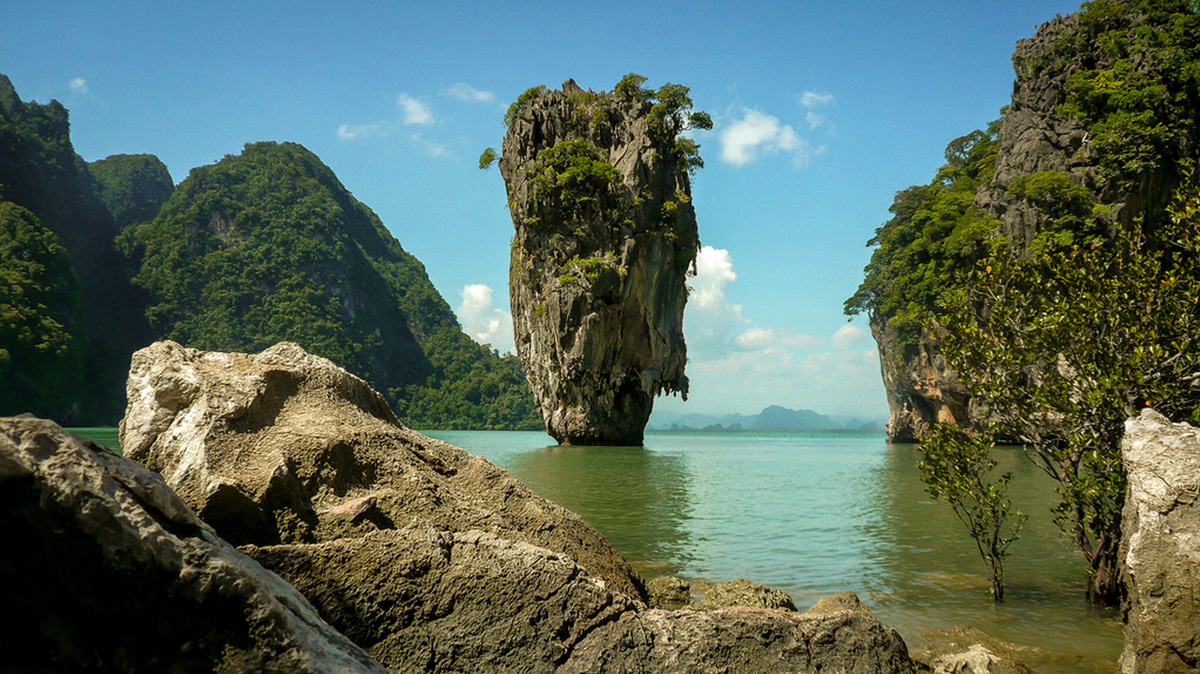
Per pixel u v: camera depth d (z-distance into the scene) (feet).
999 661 20.27
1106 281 29.81
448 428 558.15
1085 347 29.45
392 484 19.60
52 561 10.16
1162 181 155.74
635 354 215.92
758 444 270.67
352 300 642.63
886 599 29.66
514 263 230.27
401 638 14.46
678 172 216.54
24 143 532.32
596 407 214.90
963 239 179.63
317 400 21.52
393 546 15.37
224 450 17.93
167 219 626.64
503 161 230.68
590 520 53.88
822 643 15.64
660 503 65.46
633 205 204.23
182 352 20.38
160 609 10.70
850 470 113.09
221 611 11.03
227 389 19.19
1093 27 180.45
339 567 15.10
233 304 563.48
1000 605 28.71
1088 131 166.71
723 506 62.95
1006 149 183.83
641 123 211.82
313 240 645.51
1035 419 30.48
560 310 201.46
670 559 38.27
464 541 15.71
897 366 237.04
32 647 10.07
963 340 33.42
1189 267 29.07
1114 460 27.32
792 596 30.30
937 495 32.04
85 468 10.58
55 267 398.21
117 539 10.43
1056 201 161.27
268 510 17.34
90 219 618.03
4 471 9.82
